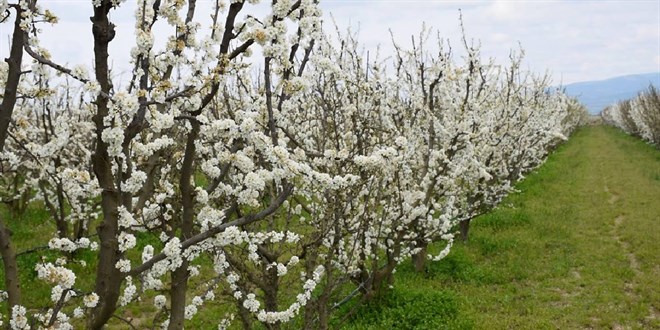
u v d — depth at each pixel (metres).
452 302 7.76
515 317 7.64
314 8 3.61
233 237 3.09
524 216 13.23
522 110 12.95
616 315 7.72
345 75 6.19
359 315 7.37
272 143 3.82
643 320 7.64
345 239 6.89
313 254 5.06
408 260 10.05
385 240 7.82
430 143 8.05
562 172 22.05
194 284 7.70
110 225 2.85
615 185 18.67
